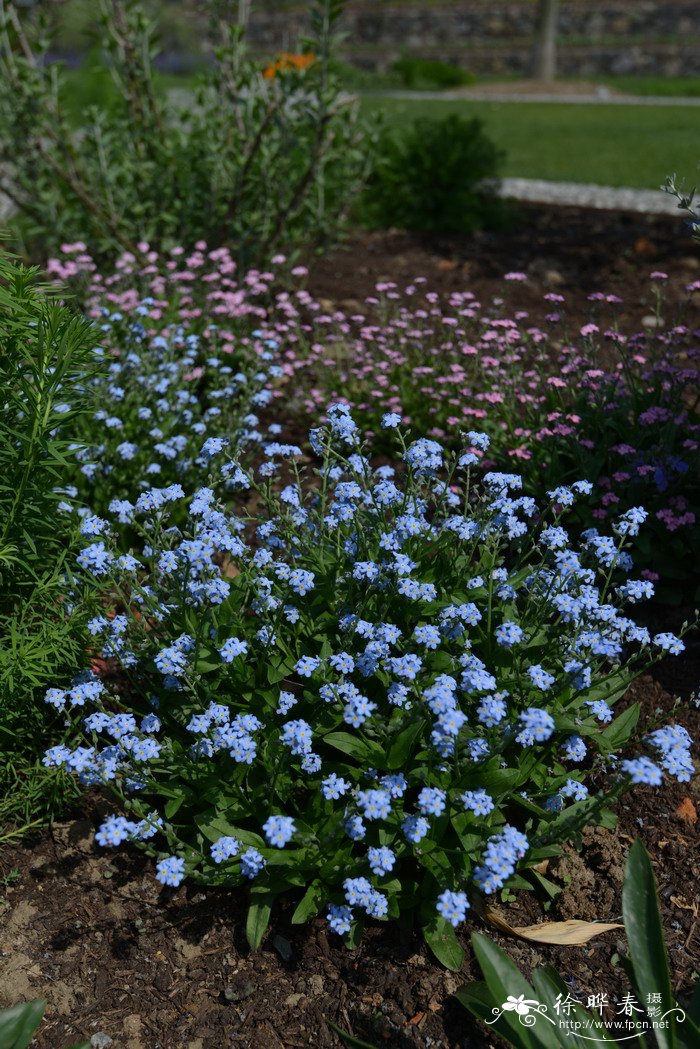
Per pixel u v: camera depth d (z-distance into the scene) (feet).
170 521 13.33
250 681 9.46
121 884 9.16
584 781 9.96
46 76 21.90
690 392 15.98
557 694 8.85
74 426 12.83
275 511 10.52
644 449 13.65
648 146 40.98
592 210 28.40
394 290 22.07
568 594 9.59
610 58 80.59
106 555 9.27
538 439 13.88
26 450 9.19
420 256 24.64
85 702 10.30
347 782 9.04
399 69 74.74
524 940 8.69
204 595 9.32
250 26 83.25
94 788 9.98
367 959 8.53
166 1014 8.18
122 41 21.27
